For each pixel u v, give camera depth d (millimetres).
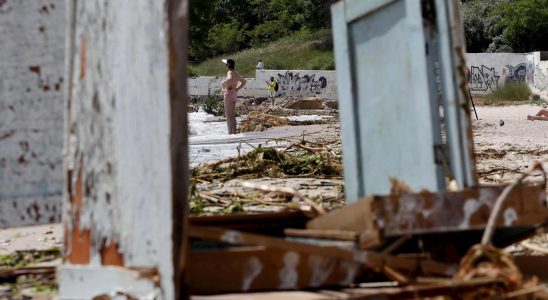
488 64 57000
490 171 12469
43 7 5965
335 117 36344
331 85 59812
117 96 4730
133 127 4680
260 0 88562
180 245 4621
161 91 4621
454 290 4258
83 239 4789
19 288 5695
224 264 4930
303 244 4746
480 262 4391
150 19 4680
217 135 24859
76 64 4879
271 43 82688
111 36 4777
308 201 7273
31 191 5969
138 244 4648
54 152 5969
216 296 4852
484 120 30844
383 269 4918
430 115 5336
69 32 4918
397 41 5668
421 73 5371
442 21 5242
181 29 4715
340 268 5051
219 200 9680
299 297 4730
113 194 4711
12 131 5953
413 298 4379
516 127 26125
